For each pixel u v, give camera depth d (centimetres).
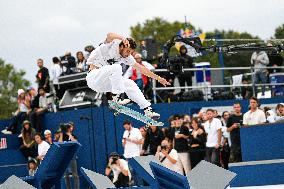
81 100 2520
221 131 1981
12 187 1190
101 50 1297
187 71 2550
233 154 1986
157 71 2397
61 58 2605
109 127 2420
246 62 5844
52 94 2602
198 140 2036
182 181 1033
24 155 2477
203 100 2586
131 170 1631
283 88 2705
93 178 1380
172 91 2591
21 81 7162
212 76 2773
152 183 1238
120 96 1384
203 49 2159
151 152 2095
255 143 1931
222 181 1168
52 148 1292
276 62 2727
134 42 1305
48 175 1350
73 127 2248
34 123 2562
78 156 2488
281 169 1791
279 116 2031
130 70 2338
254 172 1803
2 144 2566
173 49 5478
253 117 1973
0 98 7000
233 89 2764
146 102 1297
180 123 2103
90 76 1289
